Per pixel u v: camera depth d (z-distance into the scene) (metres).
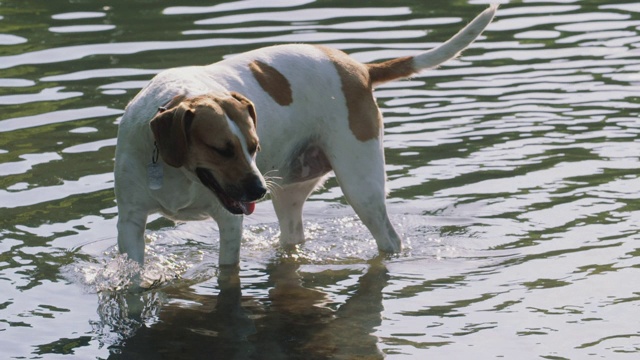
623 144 9.70
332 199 9.17
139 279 7.12
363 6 14.35
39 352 6.20
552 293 6.93
